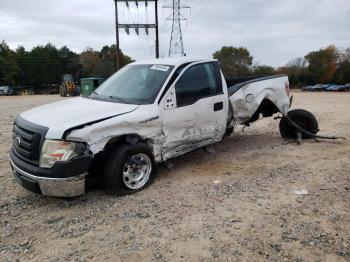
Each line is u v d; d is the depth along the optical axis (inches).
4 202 186.7
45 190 168.1
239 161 257.4
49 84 3334.2
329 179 212.8
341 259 131.0
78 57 3666.3
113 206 179.0
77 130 170.2
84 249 140.9
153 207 177.0
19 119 190.1
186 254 135.9
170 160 257.6
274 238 145.6
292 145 304.2
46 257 136.2
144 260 132.6
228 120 266.7
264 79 284.4
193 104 225.3
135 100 209.6
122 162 187.3
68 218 167.5
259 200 183.6
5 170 242.5
